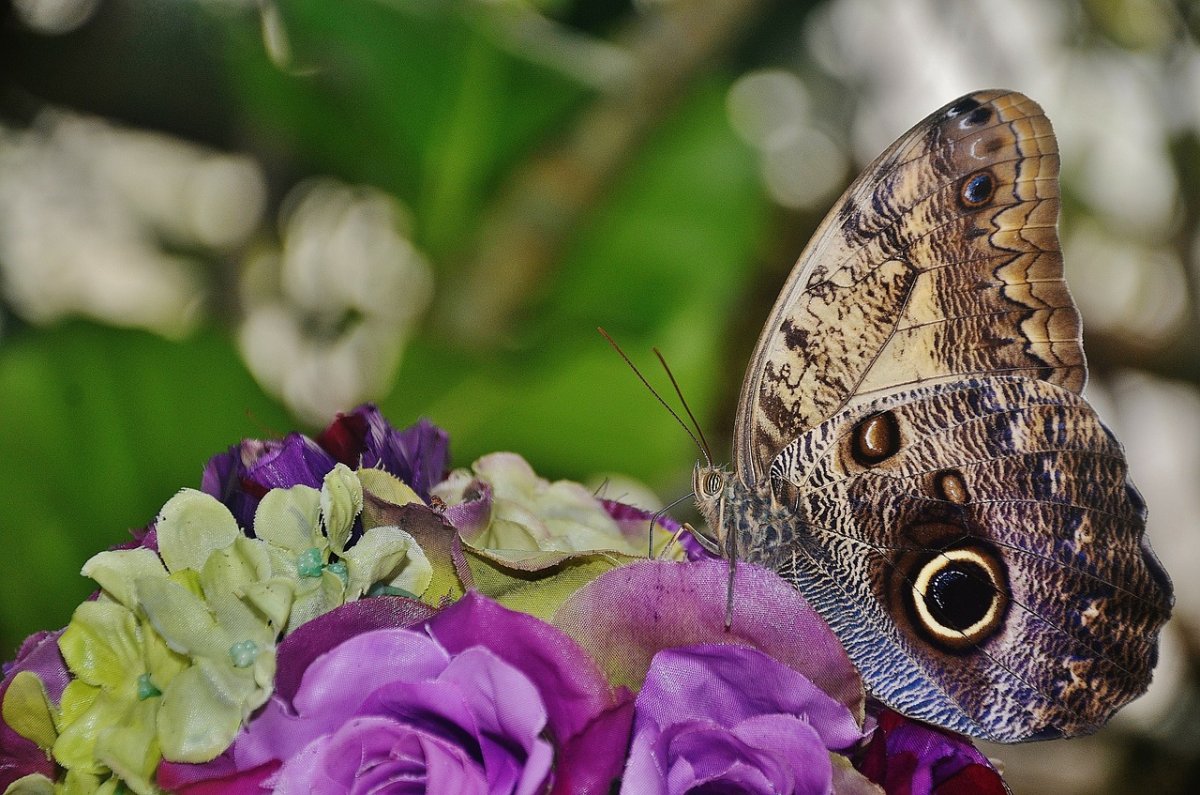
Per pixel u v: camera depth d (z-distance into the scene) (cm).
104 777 58
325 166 78
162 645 58
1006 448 64
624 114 77
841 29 87
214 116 80
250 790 57
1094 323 88
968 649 64
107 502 70
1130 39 85
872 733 59
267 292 81
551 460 74
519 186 77
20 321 79
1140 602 64
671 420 74
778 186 85
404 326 78
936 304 64
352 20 75
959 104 64
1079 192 89
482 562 59
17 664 59
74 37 77
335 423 61
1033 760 89
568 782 57
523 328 77
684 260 77
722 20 77
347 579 59
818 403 65
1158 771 88
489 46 76
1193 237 87
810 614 58
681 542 64
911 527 65
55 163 80
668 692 58
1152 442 95
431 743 57
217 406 71
